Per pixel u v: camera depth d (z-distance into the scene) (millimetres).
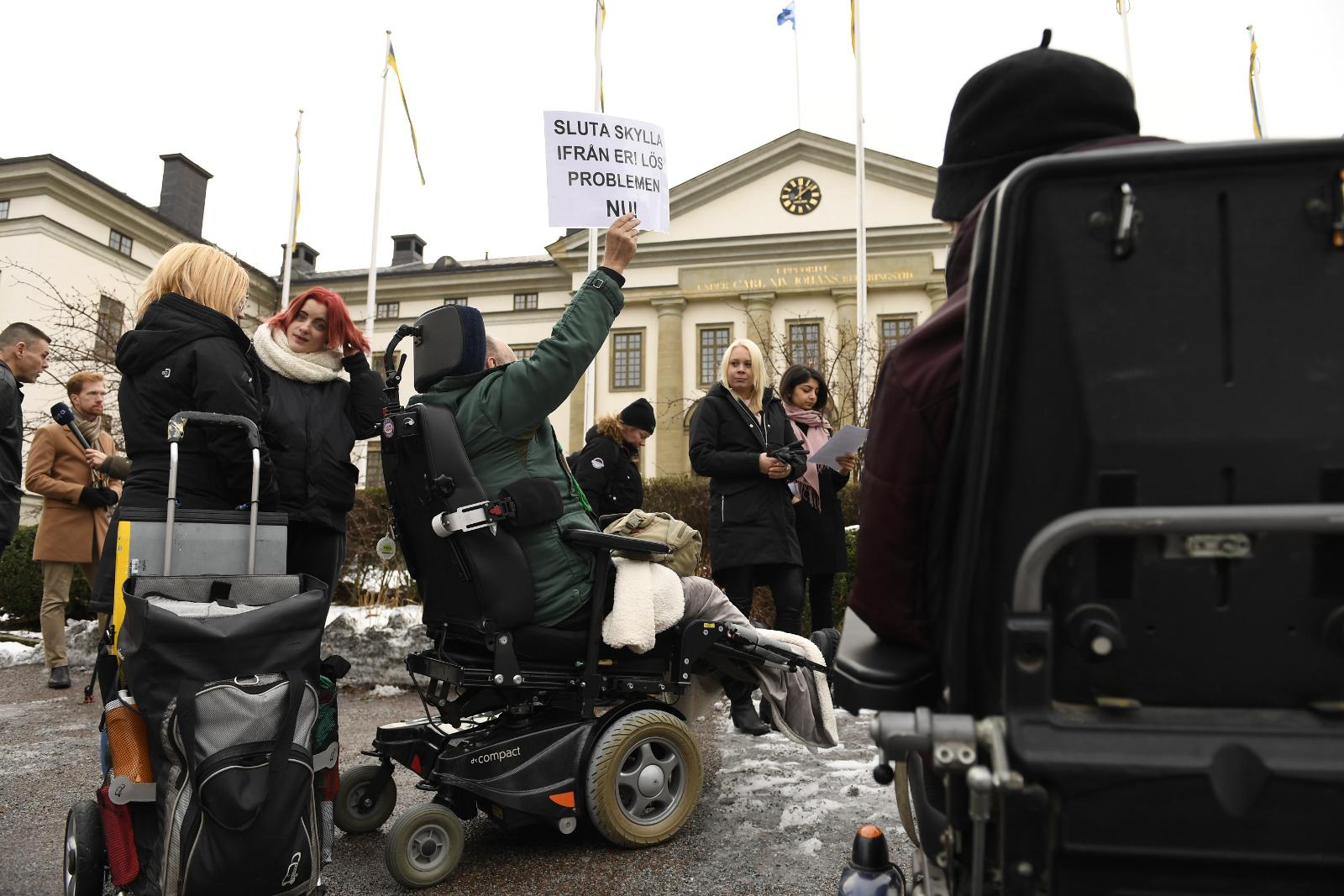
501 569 2627
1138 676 1019
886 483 1243
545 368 2684
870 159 33469
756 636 3123
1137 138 1285
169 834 1996
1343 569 979
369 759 3973
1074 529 951
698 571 7152
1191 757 942
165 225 28328
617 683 2918
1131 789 949
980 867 1035
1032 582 979
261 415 3115
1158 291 979
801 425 5309
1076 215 992
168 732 2016
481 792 2605
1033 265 1001
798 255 33656
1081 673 1029
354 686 5777
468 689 2898
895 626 1279
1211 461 973
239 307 2957
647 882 2564
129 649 2082
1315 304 961
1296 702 996
